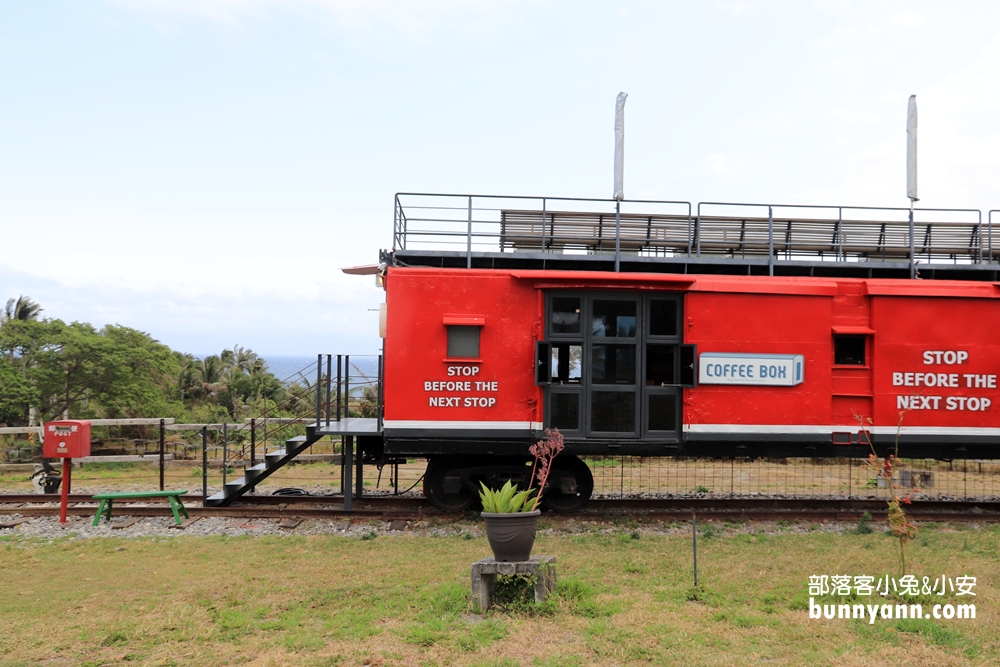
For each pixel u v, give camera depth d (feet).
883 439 31.37
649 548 25.99
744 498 35.86
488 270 31.45
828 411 31.30
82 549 26.23
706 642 16.28
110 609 19.24
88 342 84.79
